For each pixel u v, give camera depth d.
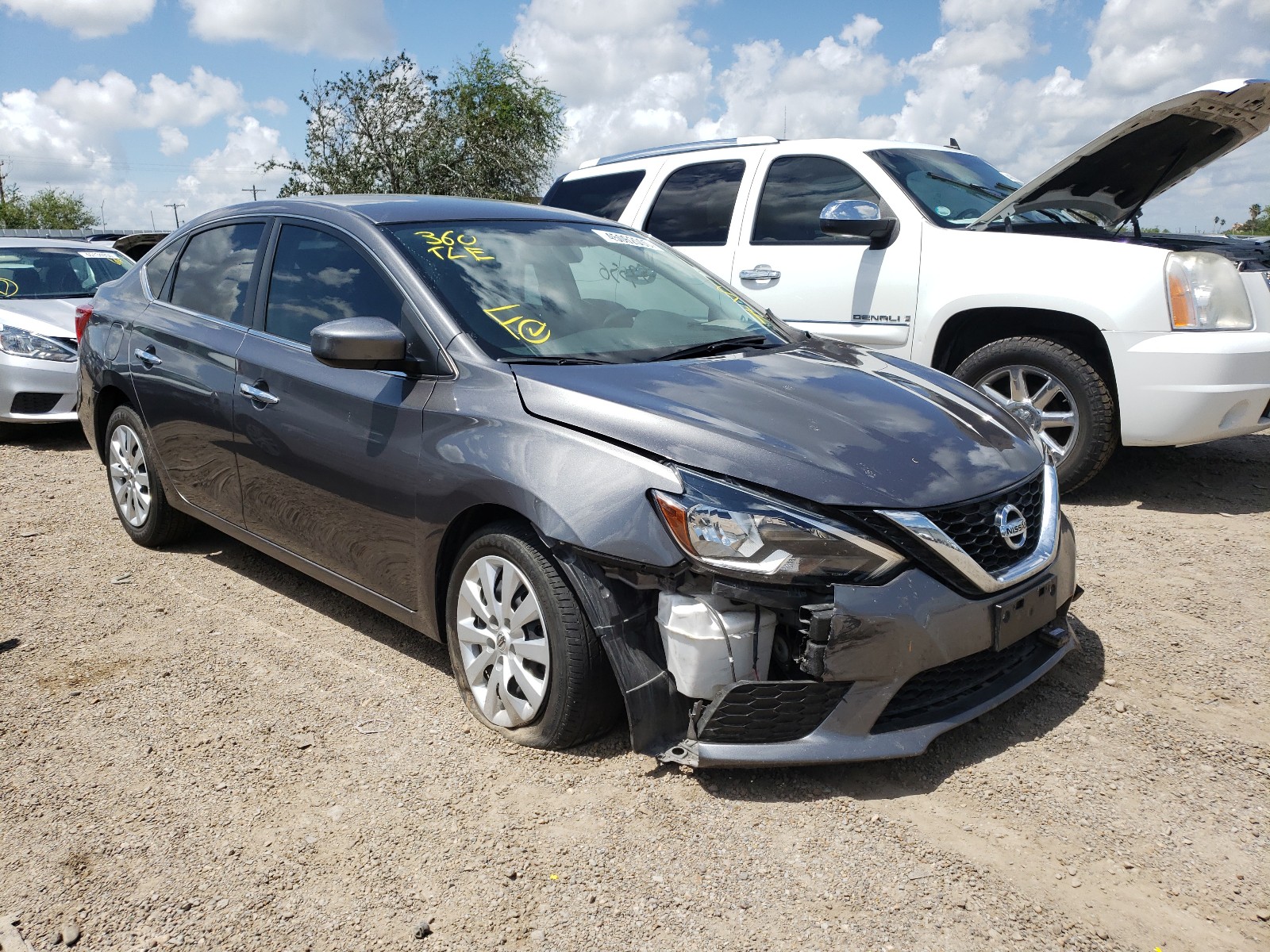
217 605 4.31
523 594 3.00
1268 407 5.23
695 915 2.31
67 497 6.18
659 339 3.61
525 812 2.72
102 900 2.41
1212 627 3.89
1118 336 5.08
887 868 2.46
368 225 3.73
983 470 2.97
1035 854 2.52
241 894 2.43
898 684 2.71
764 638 2.73
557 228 4.10
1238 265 5.17
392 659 3.73
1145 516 5.33
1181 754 2.97
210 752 3.08
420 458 3.20
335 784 2.89
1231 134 5.54
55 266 9.09
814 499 2.67
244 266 4.26
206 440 4.23
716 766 2.67
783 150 6.38
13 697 3.48
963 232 5.62
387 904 2.38
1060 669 3.54
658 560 2.68
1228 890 2.38
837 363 3.61
